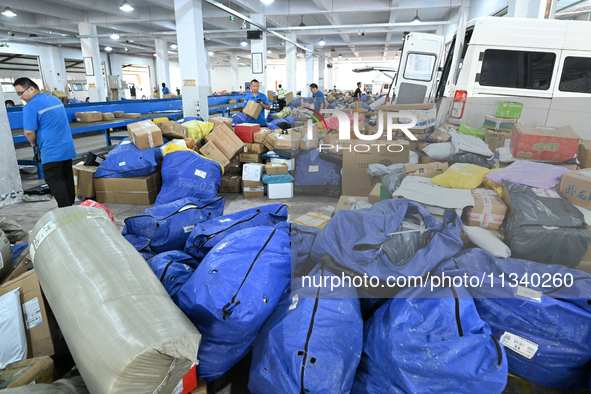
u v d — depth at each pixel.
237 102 14.60
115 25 16.17
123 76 26.84
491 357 1.07
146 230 2.36
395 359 1.11
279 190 4.12
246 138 4.72
